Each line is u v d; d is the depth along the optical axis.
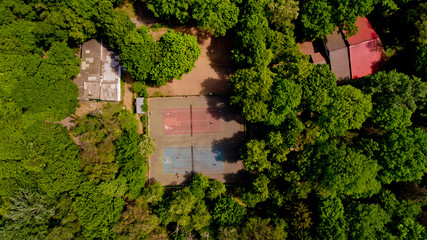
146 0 56.31
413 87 47.38
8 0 47.16
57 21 47.53
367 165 45.88
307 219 46.12
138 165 50.22
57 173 46.22
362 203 48.94
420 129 47.56
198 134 57.34
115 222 46.88
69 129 56.31
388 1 49.66
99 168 47.31
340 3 48.41
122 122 50.81
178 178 56.97
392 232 46.50
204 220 48.03
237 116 57.44
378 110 48.31
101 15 48.31
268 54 48.84
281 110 48.28
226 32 57.44
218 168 57.19
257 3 49.03
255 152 48.00
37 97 46.59
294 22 53.69
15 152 46.16
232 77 49.28
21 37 47.69
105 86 55.06
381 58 54.41
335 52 54.09
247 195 49.84
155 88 57.31
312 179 47.72
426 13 48.09
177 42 48.69
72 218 46.09
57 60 49.28
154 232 47.91
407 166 45.47
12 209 45.28
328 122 48.00
